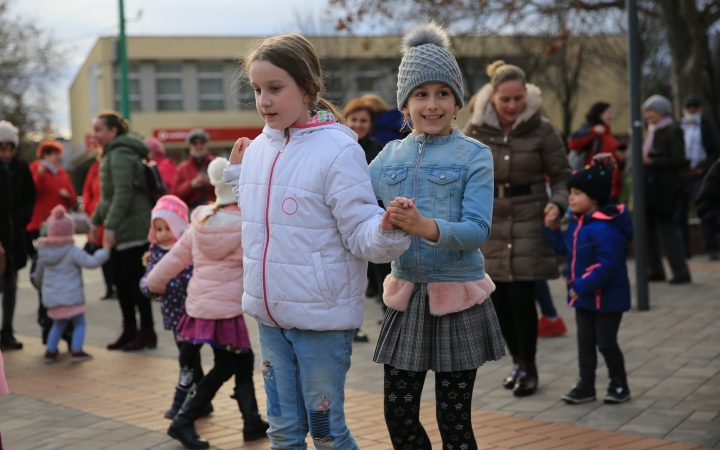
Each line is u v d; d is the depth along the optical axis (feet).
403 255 10.82
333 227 10.14
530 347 17.29
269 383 10.63
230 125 140.15
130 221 23.76
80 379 20.45
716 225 14.60
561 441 13.97
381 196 11.33
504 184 17.53
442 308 10.59
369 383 18.92
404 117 11.72
